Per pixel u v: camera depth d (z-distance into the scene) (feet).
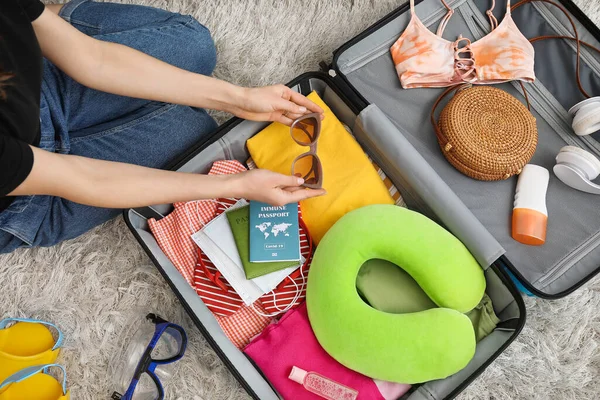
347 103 3.73
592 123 3.50
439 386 3.31
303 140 3.72
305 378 3.36
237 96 3.35
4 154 2.29
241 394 3.83
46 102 3.11
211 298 3.54
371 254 3.43
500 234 3.56
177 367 3.83
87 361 3.90
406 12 3.82
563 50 3.84
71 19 3.52
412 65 3.70
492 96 3.61
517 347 3.90
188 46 3.64
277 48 4.43
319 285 3.35
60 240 3.69
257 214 3.49
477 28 3.88
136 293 4.02
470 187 3.64
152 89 3.19
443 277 3.30
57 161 2.59
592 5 4.42
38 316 3.99
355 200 3.69
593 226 3.52
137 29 3.48
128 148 3.51
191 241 3.60
